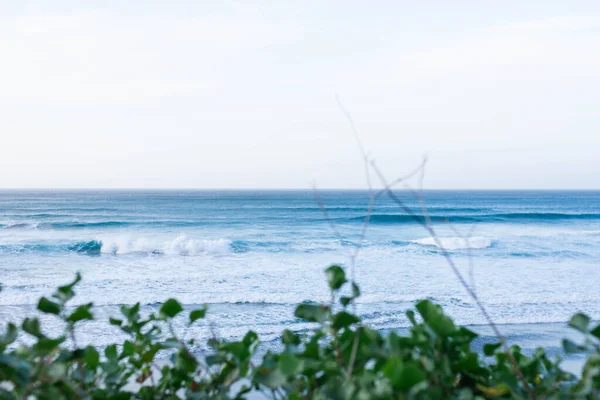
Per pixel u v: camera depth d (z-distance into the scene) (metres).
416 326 1.38
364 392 1.00
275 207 75.69
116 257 26.00
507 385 1.27
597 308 13.72
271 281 18.20
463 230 41.09
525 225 46.12
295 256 26.34
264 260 24.73
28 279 18.69
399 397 1.00
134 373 1.60
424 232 39.75
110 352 1.54
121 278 18.69
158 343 1.52
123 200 101.56
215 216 56.41
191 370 1.50
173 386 1.53
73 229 41.19
